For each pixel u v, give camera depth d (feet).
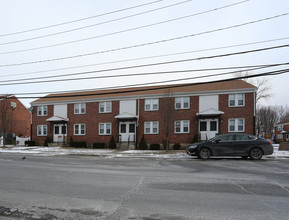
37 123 84.38
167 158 44.70
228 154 40.11
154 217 12.86
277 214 13.29
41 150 64.54
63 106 81.92
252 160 39.04
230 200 16.02
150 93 72.23
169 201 15.79
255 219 12.52
